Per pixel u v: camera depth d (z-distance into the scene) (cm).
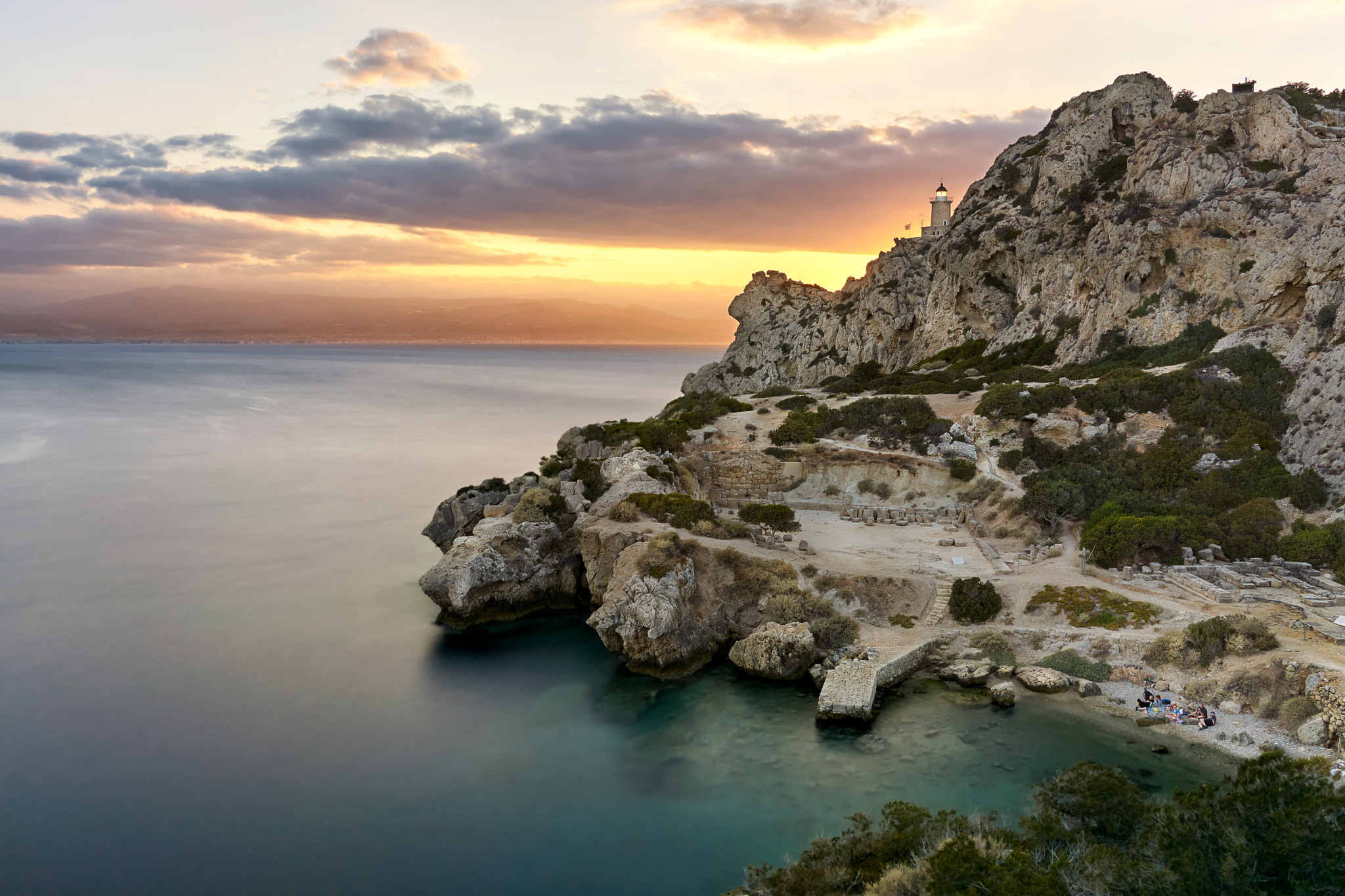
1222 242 9138
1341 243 7950
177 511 10756
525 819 3953
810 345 16738
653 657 5441
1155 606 5181
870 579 5844
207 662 5938
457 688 5419
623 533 6406
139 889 3525
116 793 4253
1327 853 2052
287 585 7744
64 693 5444
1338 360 7188
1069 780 2923
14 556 8656
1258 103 9906
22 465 13950
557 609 6812
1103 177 11938
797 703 4944
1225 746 4053
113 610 7044
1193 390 7919
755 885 2955
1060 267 11606
